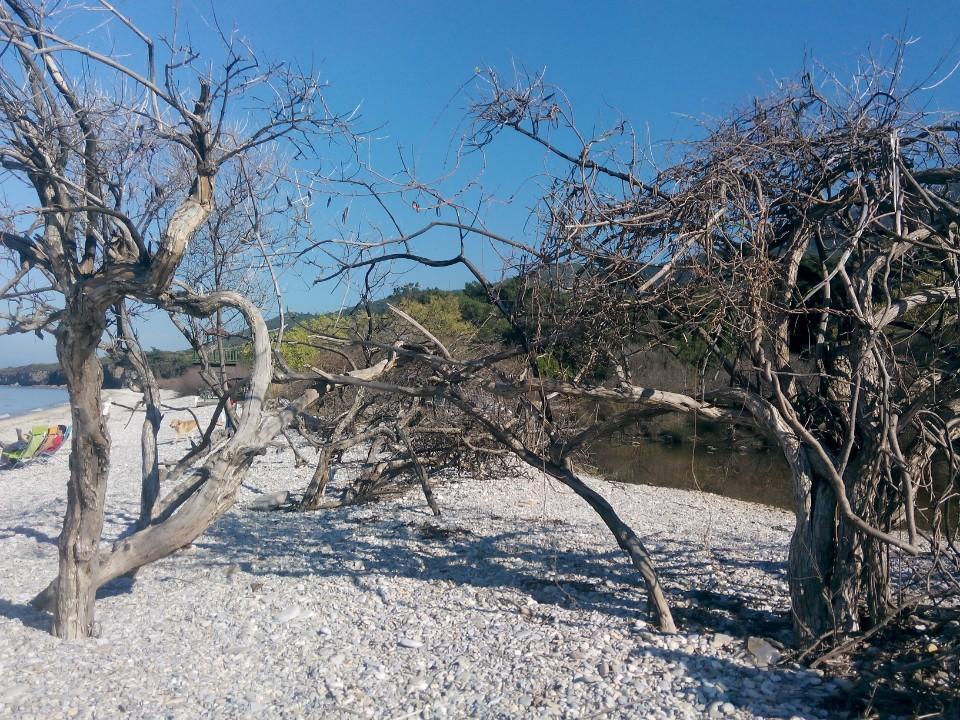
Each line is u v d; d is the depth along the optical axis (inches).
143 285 236.1
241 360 540.4
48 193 277.7
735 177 206.1
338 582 342.0
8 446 807.1
